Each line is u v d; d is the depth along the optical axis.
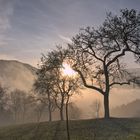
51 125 57.22
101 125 50.12
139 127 46.94
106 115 55.72
